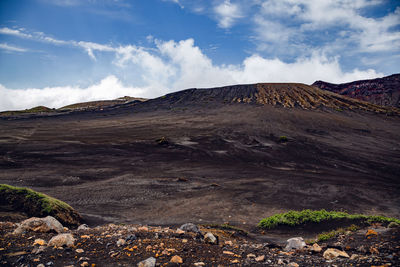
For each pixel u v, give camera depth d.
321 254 4.56
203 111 69.31
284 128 47.00
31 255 3.92
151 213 12.61
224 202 14.96
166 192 17.08
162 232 6.05
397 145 36.59
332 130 46.12
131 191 17.11
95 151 31.36
